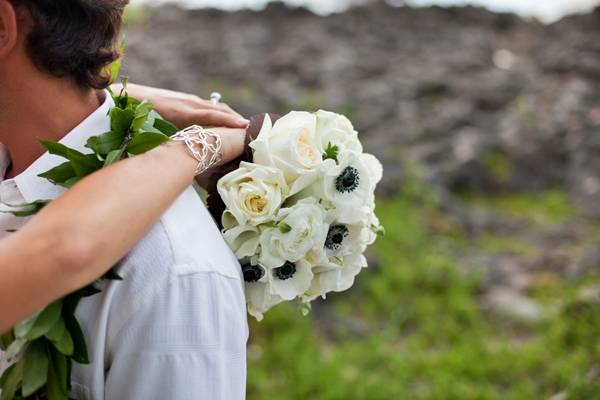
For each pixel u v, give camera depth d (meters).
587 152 7.00
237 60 8.72
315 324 4.25
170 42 9.04
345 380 3.34
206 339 0.91
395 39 9.67
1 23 0.90
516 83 8.31
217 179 1.09
